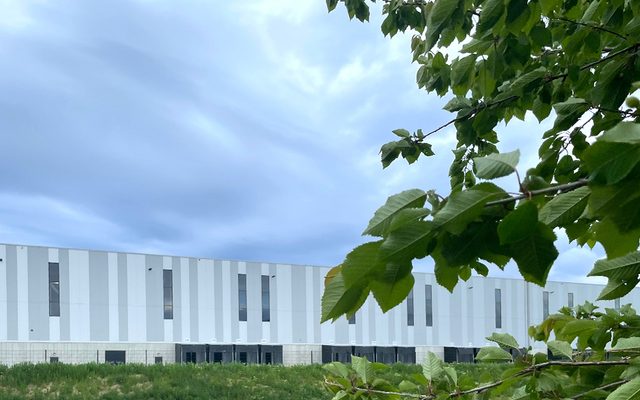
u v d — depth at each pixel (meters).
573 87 3.41
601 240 1.15
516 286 50.78
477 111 3.67
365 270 1.23
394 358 47.94
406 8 4.17
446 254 1.25
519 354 2.78
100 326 41.22
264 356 45.72
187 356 43.72
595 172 1.04
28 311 39.22
